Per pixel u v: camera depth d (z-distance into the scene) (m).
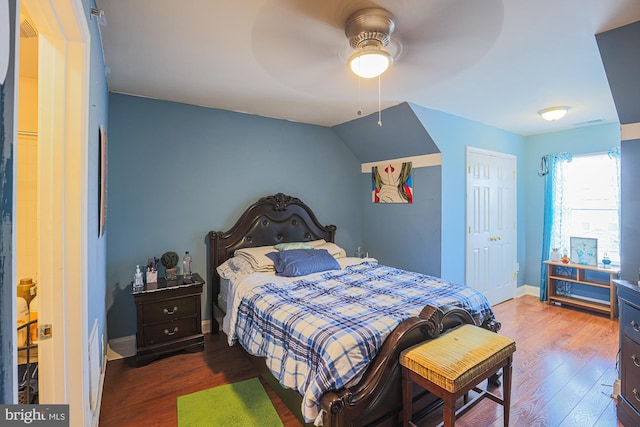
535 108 3.35
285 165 3.89
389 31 1.76
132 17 1.71
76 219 1.26
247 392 2.25
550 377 2.44
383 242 4.25
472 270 3.90
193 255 3.29
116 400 2.16
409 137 3.63
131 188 2.96
